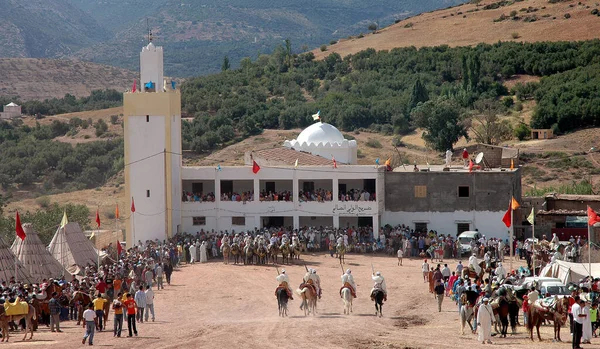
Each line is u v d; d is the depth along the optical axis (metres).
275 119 156.50
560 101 143.00
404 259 72.69
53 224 90.50
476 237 76.06
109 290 49.12
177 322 45.22
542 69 164.50
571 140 134.88
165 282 61.47
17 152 160.25
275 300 53.88
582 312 35.31
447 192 80.19
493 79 164.88
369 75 181.25
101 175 152.62
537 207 84.88
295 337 38.78
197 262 71.62
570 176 122.81
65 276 56.84
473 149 133.62
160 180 77.56
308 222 81.00
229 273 65.31
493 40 195.00
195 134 147.88
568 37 186.25
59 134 180.00
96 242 78.50
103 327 42.72
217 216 79.81
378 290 47.25
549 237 79.44
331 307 51.03
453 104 138.75
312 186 82.81
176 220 78.94
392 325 43.47
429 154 135.50
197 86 188.12
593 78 151.12
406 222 80.69
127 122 77.69
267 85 183.75
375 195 78.19
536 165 127.38
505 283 47.03
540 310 37.88
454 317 46.78
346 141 90.38
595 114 137.62
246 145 144.00
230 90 179.12
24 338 38.59
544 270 53.22
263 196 79.94
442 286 49.28
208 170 80.38
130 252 67.50
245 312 49.44
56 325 41.62
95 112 193.12
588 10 199.25
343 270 66.69
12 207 135.62
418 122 139.12
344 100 163.62
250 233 76.31
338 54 197.38
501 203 79.38
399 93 168.62
